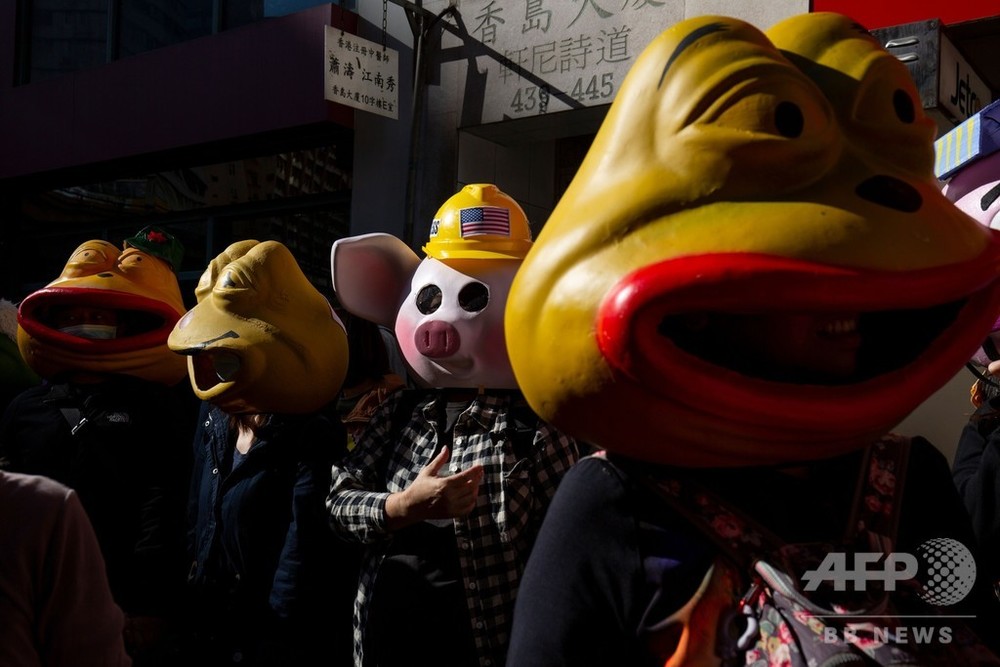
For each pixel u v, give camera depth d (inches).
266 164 308.2
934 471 56.0
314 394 117.9
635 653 50.5
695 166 49.0
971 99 193.3
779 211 46.9
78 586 62.1
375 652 99.0
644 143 51.3
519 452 100.0
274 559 112.0
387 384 143.3
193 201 326.6
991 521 78.4
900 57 175.3
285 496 113.1
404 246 121.3
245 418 119.0
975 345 51.8
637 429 49.7
